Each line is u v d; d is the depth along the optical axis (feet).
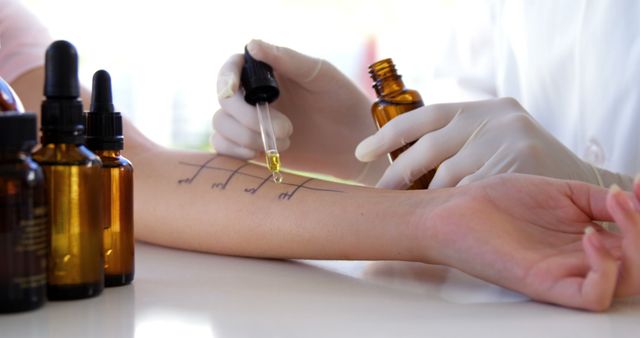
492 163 1.96
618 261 1.55
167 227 2.07
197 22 6.40
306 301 1.61
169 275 1.80
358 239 1.83
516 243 1.63
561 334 1.43
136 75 6.40
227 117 2.19
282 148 2.21
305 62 2.25
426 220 1.73
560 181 1.68
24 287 1.51
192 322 1.49
